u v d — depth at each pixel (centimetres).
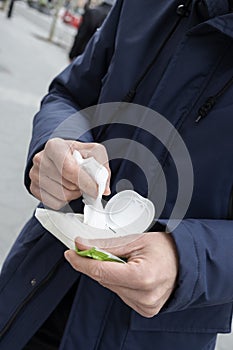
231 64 89
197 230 82
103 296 94
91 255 71
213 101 88
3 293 105
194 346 96
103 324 94
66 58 1018
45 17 1642
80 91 116
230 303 95
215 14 89
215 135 87
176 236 77
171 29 97
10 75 664
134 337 93
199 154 89
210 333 97
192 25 94
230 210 89
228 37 87
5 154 397
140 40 99
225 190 88
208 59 90
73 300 100
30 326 100
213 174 88
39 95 615
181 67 92
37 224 106
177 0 97
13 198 331
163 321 92
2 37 963
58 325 106
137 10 101
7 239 282
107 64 111
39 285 99
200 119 89
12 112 511
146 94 99
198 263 77
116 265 70
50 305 98
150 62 98
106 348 94
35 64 812
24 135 456
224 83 88
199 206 90
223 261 80
